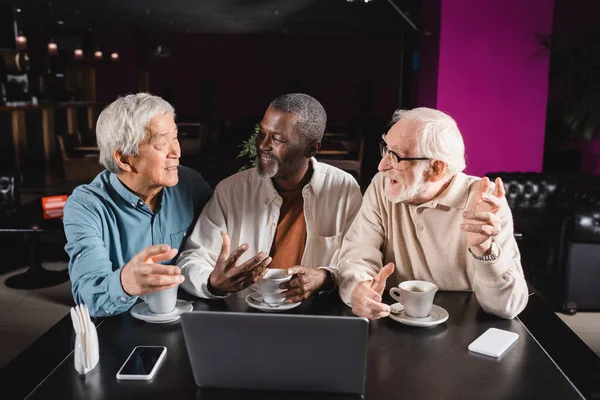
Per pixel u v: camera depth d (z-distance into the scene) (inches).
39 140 341.1
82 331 46.7
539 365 47.8
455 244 65.9
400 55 512.7
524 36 223.6
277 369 42.9
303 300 61.4
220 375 43.7
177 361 48.6
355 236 71.1
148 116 61.2
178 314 57.1
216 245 73.2
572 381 45.4
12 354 119.0
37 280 165.5
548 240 160.7
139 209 68.7
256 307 59.9
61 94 417.1
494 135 229.8
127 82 541.6
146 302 58.3
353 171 263.0
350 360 42.0
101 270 58.1
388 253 71.5
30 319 139.4
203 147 411.5
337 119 569.6
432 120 61.4
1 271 175.6
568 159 290.0
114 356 49.5
